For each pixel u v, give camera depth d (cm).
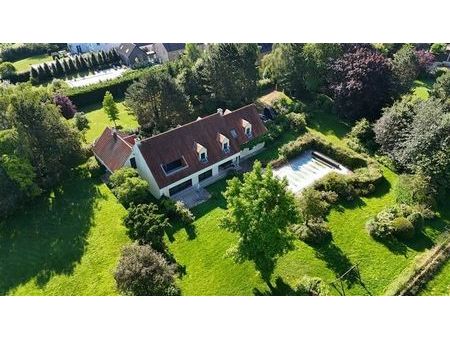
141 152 4041
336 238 3572
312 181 4372
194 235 3681
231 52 5697
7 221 3991
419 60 6481
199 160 4328
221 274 3272
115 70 9319
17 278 3350
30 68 8769
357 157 4494
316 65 5722
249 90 5966
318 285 2991
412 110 4516
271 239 2792
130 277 2972
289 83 6053
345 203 3994
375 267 3278
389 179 4322
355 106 5222
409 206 3775
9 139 3869
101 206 4116
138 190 3888
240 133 4712
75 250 3594
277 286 3130
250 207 2808
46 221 3962
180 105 5362
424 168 3884
